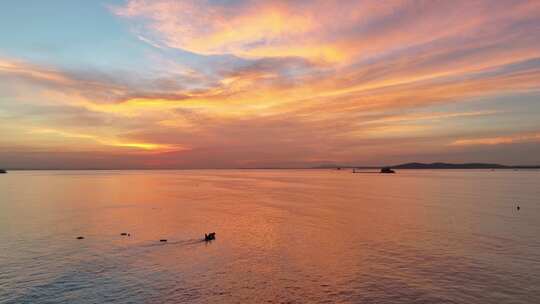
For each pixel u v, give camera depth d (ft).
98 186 524.11
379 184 581.94
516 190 424.87
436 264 118.62
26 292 97.14
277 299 92.79
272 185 567.18
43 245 143.43
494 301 90.94
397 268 115.14
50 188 473.67
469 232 166.81
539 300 91.25
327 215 221.87
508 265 117.08
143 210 245.04
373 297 93.66
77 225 185.88
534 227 178.09
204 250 137.08
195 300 92.27
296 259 125.49
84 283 103.30
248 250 137.18
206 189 465.47
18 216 216.33
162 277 107.96
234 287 100.53
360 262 121.49
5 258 126.00
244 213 230.68
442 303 89.97
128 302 91.09
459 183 599.98
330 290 98.27
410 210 243.60
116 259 125.39
